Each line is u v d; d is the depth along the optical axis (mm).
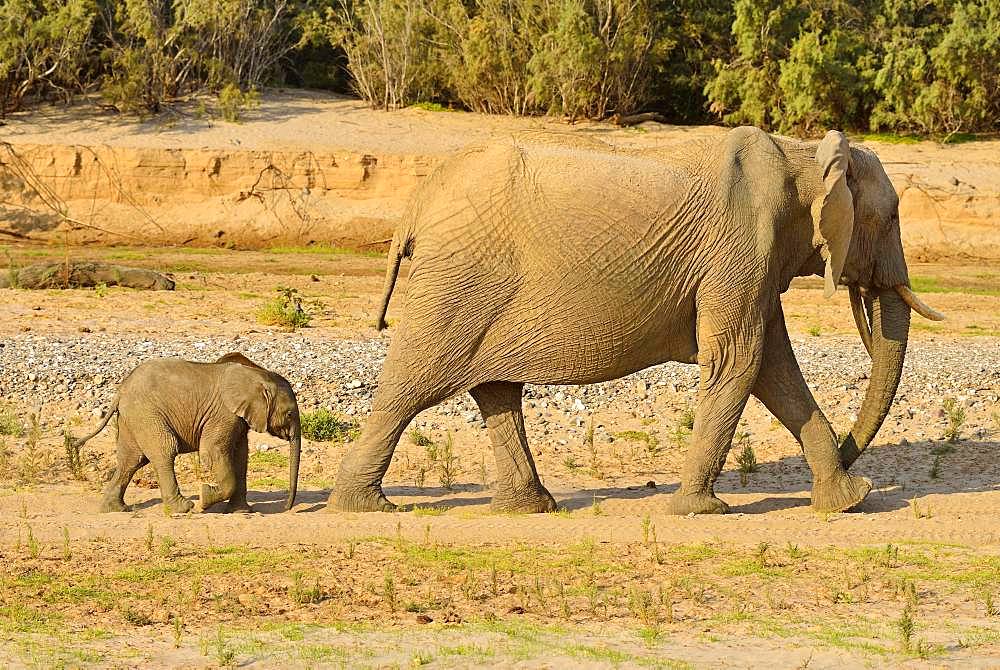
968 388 20453
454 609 9195
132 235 49656
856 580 10125
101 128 53250
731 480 15328
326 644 8227
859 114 59531
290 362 20391
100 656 7883
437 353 12312
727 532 11773
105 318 25312
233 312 27953
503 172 12211
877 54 59094
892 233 13211
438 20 60344
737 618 9016
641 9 58656
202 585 9773
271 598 9445
